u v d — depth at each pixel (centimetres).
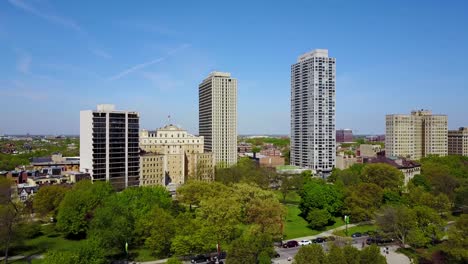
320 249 10188
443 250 12212
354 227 17825
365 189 19112
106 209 13800
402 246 14512
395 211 14600
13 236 13588
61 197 17775
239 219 15162
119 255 13500
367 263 9719
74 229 15150
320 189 19025
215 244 12862
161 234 13138
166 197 18312
